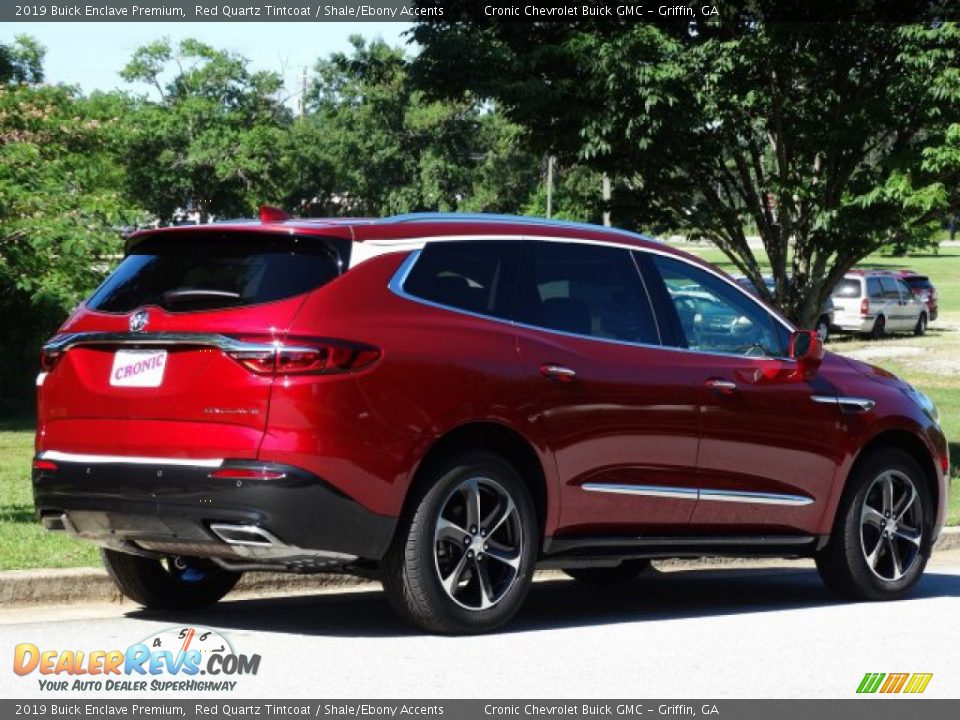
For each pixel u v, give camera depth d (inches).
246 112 3366.1
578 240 299.0
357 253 264.4
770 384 319.0
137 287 271.4
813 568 412.8
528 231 290.8
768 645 274.1
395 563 263.4
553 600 342.6
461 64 576.4
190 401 255.4
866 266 3764.8
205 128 3287.4
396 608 268.1
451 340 268.8
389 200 3329.2
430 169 3265.3
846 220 576.7
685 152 584.4
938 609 327.3
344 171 3405.5
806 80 576.1
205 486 251.4
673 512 301.7
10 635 269.9
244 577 332.2
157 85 3351.4
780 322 331.3
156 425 258.5
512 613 275.4
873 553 339.0
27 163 730.8
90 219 697.6
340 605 317.1
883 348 1539.1
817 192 583.8
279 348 251.1
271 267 261.9
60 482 268.2
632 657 256.7
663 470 298.7
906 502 345.7
